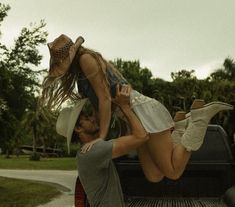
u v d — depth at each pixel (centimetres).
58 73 386
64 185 2444
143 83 4122
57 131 403
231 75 4775
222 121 3703
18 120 2228
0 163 5309
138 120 370
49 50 386
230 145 711
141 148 396
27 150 8969
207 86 4200
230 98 4078
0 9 2155
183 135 377
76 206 602
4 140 2206
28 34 2177
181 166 377
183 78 4303
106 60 388
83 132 386
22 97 2211
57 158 7562
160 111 382
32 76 2217
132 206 614
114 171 380
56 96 397
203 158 676
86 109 395
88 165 368
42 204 1647
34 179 2947
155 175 404
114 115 397
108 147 362
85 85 389
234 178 666
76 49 381
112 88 381
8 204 1650
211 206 602
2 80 2119
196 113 371
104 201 375
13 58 2167
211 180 671
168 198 665
